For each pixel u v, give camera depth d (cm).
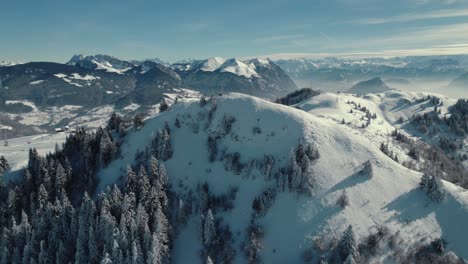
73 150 12281
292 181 9425
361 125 16000
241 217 9300
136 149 11850
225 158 11006
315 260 7838
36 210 9319
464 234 8338
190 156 11388
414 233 8294
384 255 7825
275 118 11981
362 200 9044
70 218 8969
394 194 9294
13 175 11975
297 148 10275
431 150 15625
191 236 9181
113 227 8138
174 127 12519
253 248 8356
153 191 9169
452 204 8994
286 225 8744
